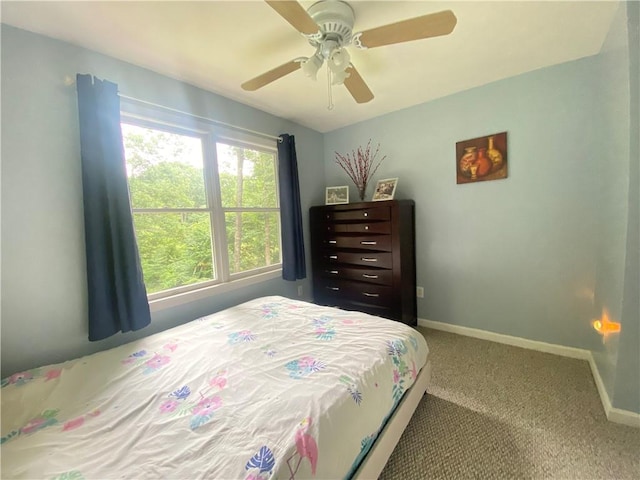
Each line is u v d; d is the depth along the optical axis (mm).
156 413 999
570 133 2021
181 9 1327
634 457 1255
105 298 1614
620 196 1499
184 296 2080
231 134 2408
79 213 1580
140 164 1923
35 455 830
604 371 1674
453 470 1235
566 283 2129
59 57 1511
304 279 3203
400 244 2539
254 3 1306
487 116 2326
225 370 1240
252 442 828
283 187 2814
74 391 1149
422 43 1705
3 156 1354
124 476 750
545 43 1749
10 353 1390
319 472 812
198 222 2250
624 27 1365
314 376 1146
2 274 1363
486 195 2410
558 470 1213
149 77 1882
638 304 1381
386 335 1521
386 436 1172
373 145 3014
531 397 1693
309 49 1693
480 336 2541
